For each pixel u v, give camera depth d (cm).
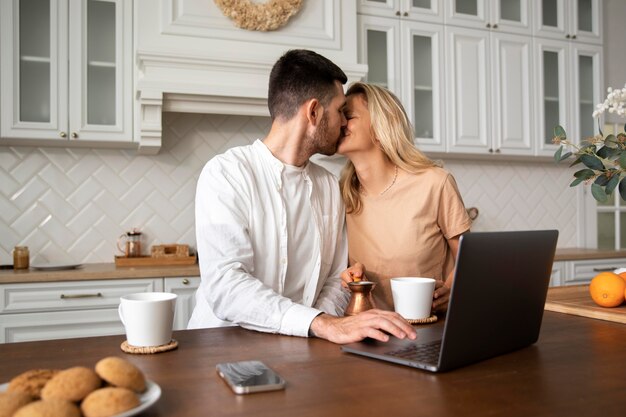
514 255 94
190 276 269
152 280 263
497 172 397
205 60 276
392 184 169
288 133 153
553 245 105
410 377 83
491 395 74
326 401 72
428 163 169
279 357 96
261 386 76
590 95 389
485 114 350
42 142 281
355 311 125
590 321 130
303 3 298
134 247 293
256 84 288
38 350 101
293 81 150
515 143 359
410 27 330
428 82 339
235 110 288
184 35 277
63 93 271
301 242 159
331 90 153
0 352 100
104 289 256
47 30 271
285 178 155
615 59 412
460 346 87
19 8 267
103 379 66
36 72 270
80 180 301
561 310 143
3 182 290
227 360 94
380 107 164
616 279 136
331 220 168
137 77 280
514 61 360
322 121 153
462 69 344
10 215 291
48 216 296
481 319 90
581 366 89
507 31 358
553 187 413
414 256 166
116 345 105
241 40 286
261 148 156
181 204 318
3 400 60
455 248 173
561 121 376
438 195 166
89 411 60
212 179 144
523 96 362
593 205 422
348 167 176
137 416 67
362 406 70
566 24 378
